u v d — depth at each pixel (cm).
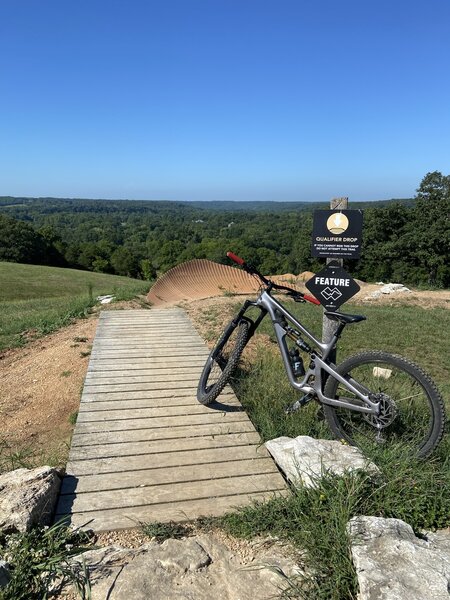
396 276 4088
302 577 209
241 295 1129
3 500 253
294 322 362
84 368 637
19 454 411
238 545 244
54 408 550
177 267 1223
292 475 290
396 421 323
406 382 326
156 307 1003
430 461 304
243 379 505
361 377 352
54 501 274
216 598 200
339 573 204
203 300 1064
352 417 350
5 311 1255
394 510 251
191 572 215
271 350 685
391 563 198
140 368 530
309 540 231
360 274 4228
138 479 303
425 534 238
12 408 566
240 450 342
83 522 260
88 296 1191
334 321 373
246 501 280
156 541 246
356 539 216
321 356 348
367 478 265
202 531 256
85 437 361
